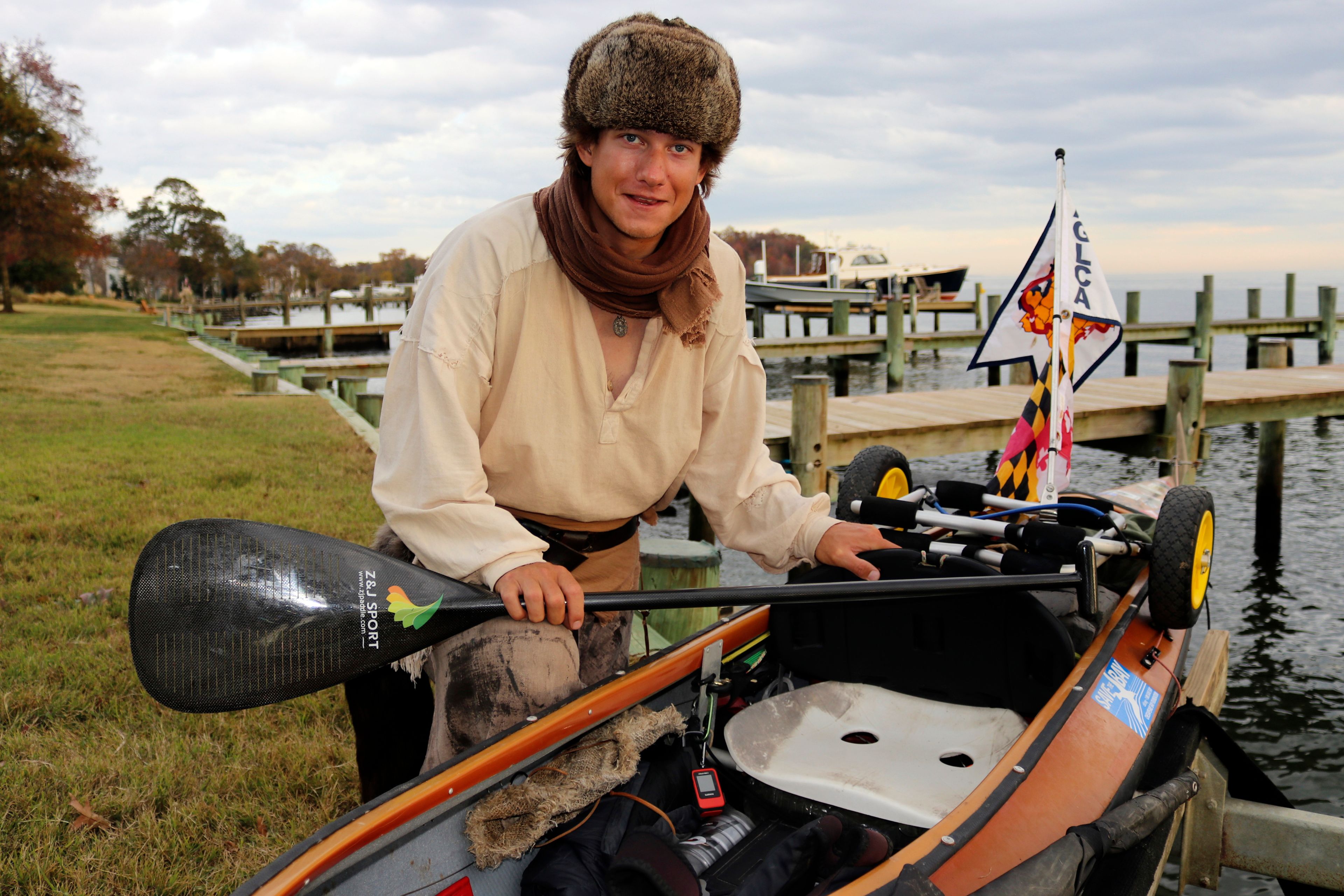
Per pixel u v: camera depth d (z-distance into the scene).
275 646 1.80
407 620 1.87
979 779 2.33
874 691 2.77
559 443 2.15
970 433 8.24
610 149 1.92
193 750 3.12
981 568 2.59
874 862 1.90
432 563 1.97
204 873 2.52
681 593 2.05
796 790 2.31
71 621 4.09
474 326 2.01
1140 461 12.95
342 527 5.84
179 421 10.47
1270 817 2.92
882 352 18.73
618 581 2.41
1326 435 14.63
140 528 5.62
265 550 1.85
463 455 1.98
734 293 2.32
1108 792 2.26
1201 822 2.98
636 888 1.82
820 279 42.94
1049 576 2.62
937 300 46.16
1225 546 8.98
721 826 2.19
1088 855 1.94
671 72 1.85
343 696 3.57
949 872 1.81
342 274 147.62
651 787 2.17
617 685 2.17
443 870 1.81
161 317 46.78
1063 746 2.31
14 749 3.04
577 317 2.06
